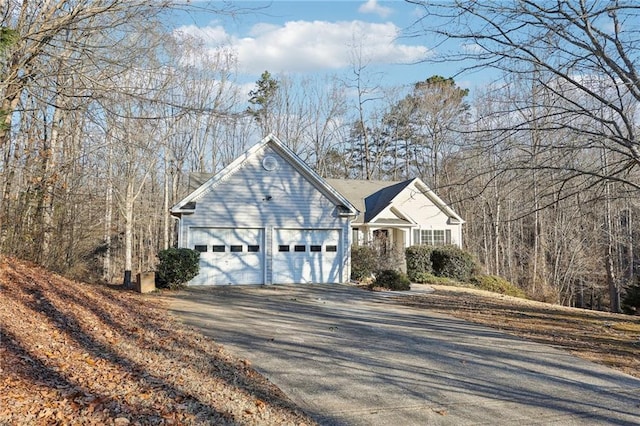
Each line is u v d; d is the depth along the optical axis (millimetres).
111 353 6645
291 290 15883
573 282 26891
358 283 18156
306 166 17859
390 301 13883
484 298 15594
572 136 8016
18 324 7000
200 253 16688
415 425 4902
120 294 12984
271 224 17625
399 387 6109
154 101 8602
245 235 17375
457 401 5676
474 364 7316
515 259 29406
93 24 8758
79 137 15508
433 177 30500
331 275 18266
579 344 8922
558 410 5504
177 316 10430
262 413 5016
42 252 13250
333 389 5941
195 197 16844
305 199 18109
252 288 16234
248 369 6598
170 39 9172
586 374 6996
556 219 25797
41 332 6973
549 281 26297
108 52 8445
